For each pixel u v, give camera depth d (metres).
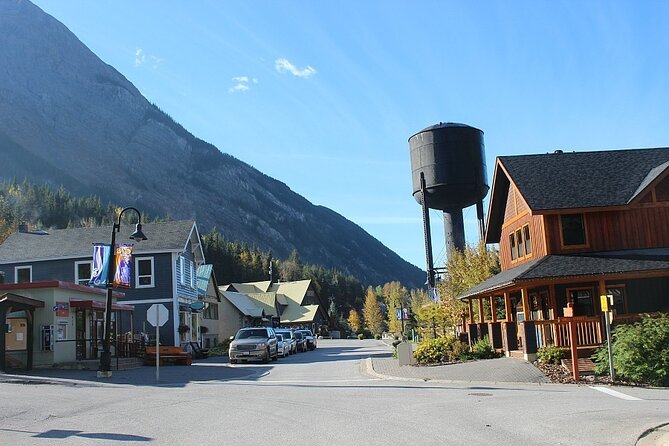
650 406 13.94
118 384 20.73
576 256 25.17
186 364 32.56
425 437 10.33
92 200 152.50
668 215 26.05
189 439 10.34
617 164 28.23
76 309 27.72
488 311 36.69
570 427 11.18
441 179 41.94
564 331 22.45
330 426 11.48
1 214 98.81
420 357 26.78
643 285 25.58
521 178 27.69
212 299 56.12
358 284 161.75
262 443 9.96
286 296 95.38
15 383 20.19
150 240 40.84
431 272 42.53
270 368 29.39
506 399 15.34
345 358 36.50
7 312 24.48
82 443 10.02
